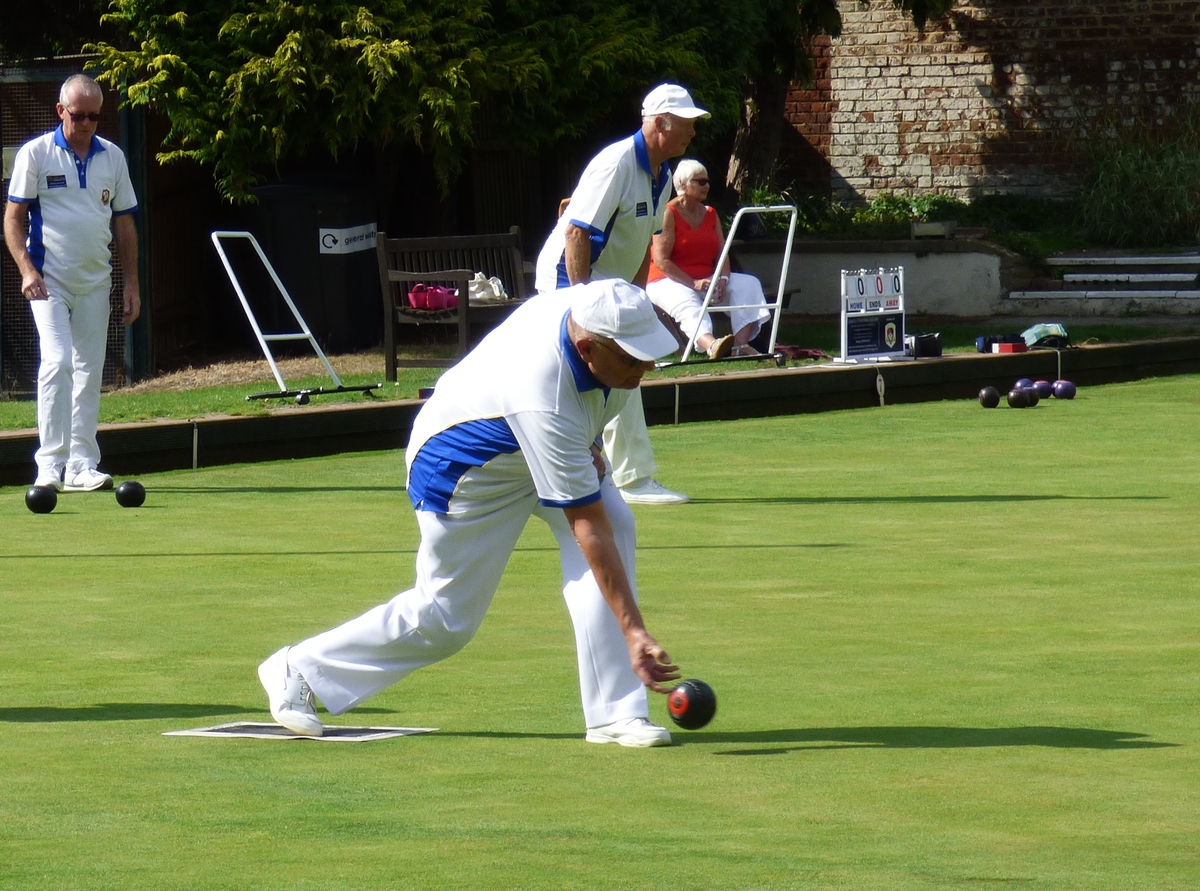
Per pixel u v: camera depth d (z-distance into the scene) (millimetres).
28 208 19328
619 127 36375
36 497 17844
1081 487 18938
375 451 23734
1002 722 9234
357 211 33094
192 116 30422
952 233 41875
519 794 7941
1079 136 48594
